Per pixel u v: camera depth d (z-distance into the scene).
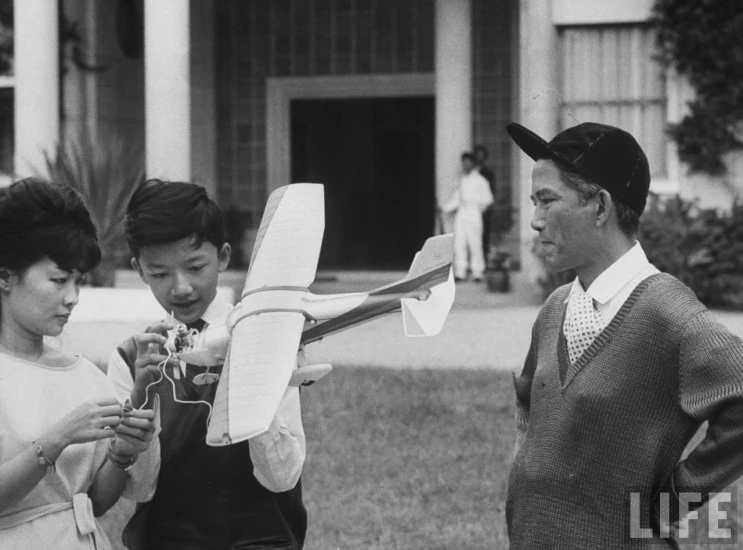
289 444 2.87
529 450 2.88
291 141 18.27
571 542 2.75
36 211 2.62
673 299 2.74
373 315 2.54
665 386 2.72
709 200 13.59
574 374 2.80
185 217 2.81
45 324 2.68
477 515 5.71
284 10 17.84
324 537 5.40
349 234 18.66
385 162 18.47
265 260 2.51
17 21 14.12
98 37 16.77
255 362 2.38
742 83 13.38
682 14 13.39
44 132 14.09
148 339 2.69
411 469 6.52
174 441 2.96
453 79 15.30
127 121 17.38
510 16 16.69
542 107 13.43
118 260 12.46
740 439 2.60
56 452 2.57
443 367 9.41
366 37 17.62
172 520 3.00
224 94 18.08
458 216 15.20
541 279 13.49
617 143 2.78
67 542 2.71
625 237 2.82
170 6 13.06
